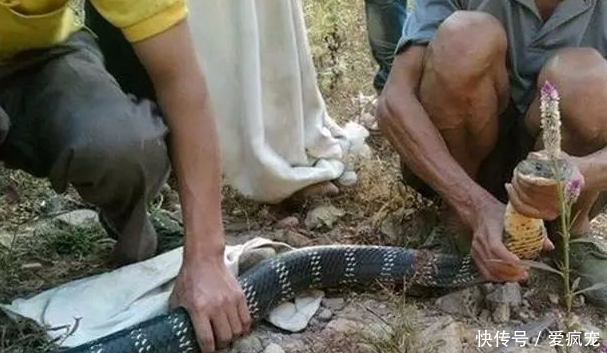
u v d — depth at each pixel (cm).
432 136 222
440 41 219
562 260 229
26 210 255
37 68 216
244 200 255
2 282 229
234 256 222
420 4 230
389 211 250
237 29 237
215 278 204
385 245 244
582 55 218
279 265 217
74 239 241
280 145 249
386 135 228
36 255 239
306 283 221
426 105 224
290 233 246
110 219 225
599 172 212
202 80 202
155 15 195
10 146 218
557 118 189
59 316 211
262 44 242
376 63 307
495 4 226
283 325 216
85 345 196
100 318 211
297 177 247
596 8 224
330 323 218
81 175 209
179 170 205
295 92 246
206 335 201
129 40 198
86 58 218
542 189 196
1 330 209
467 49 216
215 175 205
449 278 221
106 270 232
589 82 214
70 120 207
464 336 215
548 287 228
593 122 215
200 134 203
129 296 215
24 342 206
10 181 262
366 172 260
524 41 227
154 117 208
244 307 206
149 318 207
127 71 227
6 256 235
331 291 227
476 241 214
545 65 220
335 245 231
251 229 249
